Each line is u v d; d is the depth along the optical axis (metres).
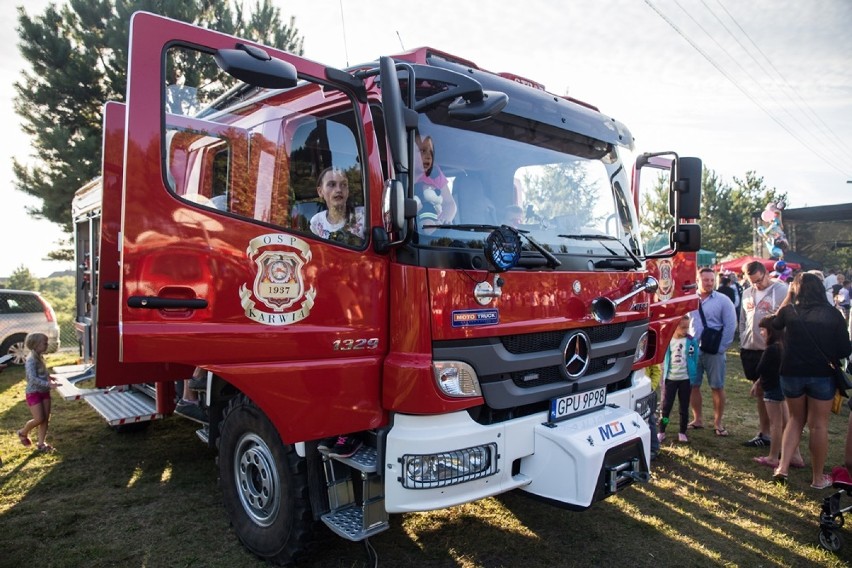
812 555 3.71
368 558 3.38
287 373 2.92
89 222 6.62
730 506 4.41
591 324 3.65
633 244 4.34
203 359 2.79
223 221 2.87
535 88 4.04
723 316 6.00
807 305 4.66
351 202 3.12
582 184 4.05
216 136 2.97
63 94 12.10
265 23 12.86
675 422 6.72
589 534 3.92
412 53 3.38
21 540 3.74
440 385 2.94
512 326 3.18
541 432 3.28
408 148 2.82
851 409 4.30
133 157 2.69
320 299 3.02
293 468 3.17
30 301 10.91
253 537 3.47
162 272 2.73
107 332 4.03
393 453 2.96
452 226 3.12
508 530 3.94
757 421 6.76
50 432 6.23
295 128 3.18
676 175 4.23
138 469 5.07
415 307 2.94
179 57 2.82
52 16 12.08
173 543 3.72
